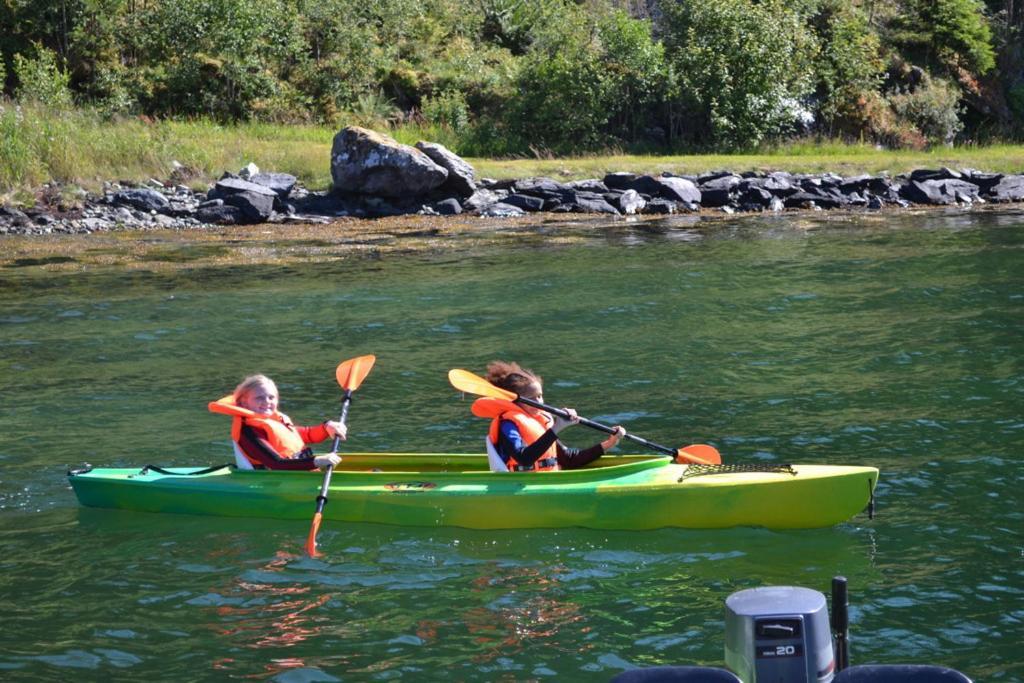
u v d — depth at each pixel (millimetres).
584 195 22156
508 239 18375
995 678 4539
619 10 29328
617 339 11039
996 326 11125
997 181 23906
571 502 6363
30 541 6266
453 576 5734
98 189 21234
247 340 11289
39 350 10883
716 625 5098
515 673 4672
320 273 15289
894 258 15750
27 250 17391
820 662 2889
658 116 28781
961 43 34156
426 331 11570
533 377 6711
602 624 5141
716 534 6297
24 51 26672
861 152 28031
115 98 25500
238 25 27156
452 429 8219
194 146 23281
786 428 8016
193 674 4684
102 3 27516
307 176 23000
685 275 14695
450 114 28047
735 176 23234
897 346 10422
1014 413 8211
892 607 5242
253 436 6758
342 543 6227
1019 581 5484
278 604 5402
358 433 8148
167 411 8750
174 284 14539
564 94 27812
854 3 35031
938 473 7027
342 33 28766
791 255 16281
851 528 6281
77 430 8266
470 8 32562
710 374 9609
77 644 4973
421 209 21531
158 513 6738
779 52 27891
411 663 4770
